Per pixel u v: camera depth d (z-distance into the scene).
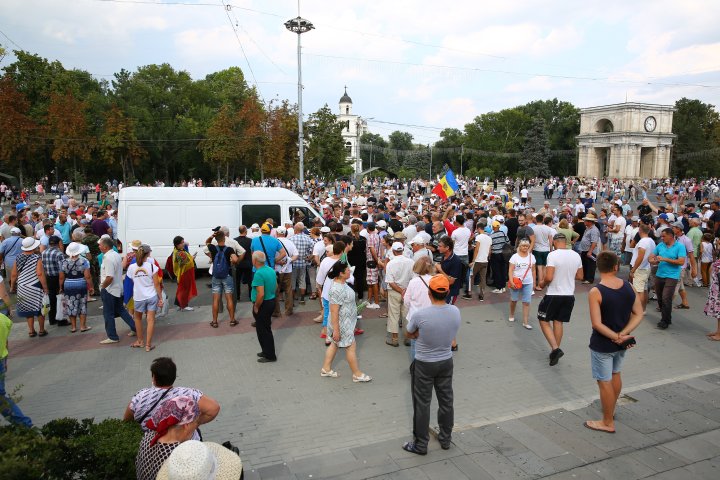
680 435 5.50
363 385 7.27
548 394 6.92
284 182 54.16
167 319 10.74
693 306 11.62
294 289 12.03
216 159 50.09
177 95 69.19
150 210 14.43
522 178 79.81
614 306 5.39
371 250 11.69
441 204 21.12
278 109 45.03
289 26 27.14
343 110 120.06
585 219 14.00
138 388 7.22
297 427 6.00
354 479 4.71
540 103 104.00
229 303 10.16
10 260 12.52
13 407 5.61
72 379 7.55
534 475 4.74
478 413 6.32
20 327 10.37
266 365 8.08
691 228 13.77
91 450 3.86
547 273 7.89
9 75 48.62
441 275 5.12
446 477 4.72
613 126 74.00
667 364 8.04
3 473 3.17
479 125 100.44
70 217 17.30
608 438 5.44
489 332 9.76
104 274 9.03
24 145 47.81
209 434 5.82
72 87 57.91
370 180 78.94
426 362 5.09
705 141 81.19
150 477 3.49
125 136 52.72
